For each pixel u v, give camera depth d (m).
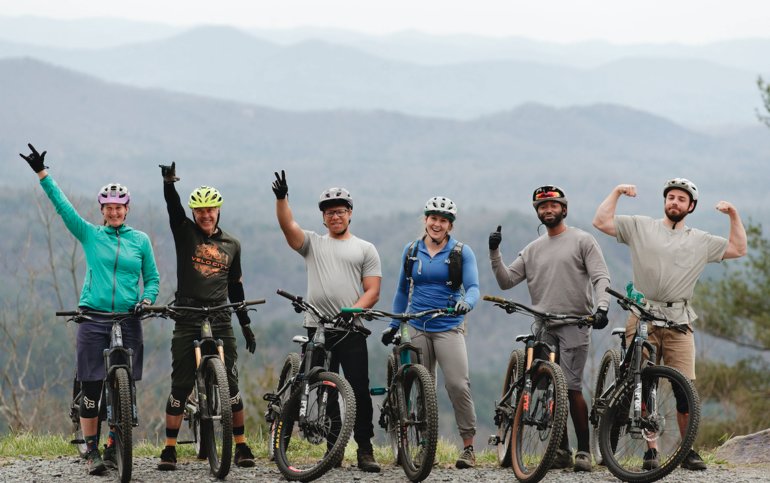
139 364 12.15
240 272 12.52
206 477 11.59
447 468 12.99
